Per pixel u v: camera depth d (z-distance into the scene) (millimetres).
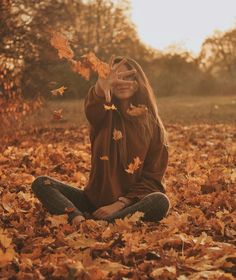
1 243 3494
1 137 9766
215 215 4770
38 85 14266
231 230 4129
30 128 12109
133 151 4270
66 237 3783
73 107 23422
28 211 4680
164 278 3137
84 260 3256
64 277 3084
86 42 21344
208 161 7906
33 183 4355
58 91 3822
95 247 3598
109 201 4309
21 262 3355
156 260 3451
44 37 13828
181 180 6332
